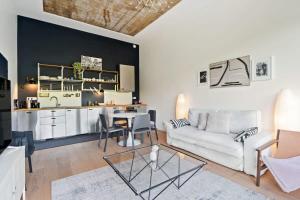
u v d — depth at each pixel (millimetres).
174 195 1794
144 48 5750
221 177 2166
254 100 2908
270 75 2682
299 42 2389
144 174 2240
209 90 3646
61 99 4602
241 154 2246
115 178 2145
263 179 2113
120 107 5023
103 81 5137
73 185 1985
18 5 3518
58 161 2711
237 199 1725
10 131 1764
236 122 2832
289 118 2436
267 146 2029
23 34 4070
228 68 3271
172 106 4672
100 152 3135
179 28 4324
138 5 3547
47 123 3920
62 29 4617
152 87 5395
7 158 1424
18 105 3846
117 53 5641
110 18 4105
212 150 2613
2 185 1079
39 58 4293
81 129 4395
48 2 3412
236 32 3125
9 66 3166
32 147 2295
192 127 3369
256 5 2836
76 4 3496
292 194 1795
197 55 3887
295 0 2412
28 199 1717
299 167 1767
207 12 3611
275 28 2623
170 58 4676
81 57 4922
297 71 2410
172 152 2996
